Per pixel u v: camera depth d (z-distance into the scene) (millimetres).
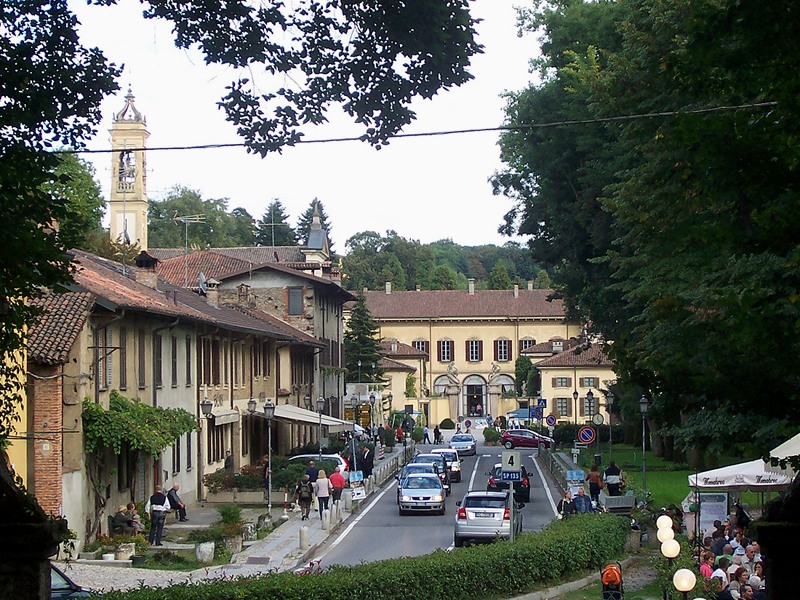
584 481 47625
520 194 57188
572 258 52438
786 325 9125
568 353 109875
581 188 50062
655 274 28641
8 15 11945
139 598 16453
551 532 27297
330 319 81000
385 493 51719
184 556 29953
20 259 10664
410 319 128375
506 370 127062
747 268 21250
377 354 100062
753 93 9406
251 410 45375
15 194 11258
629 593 25219
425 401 123438
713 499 30172
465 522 32438
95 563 27984
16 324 11414
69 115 12031
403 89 13406
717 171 9336
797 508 10188
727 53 9203
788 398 9344
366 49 13242
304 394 69500
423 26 12812
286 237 147375
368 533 36438
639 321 33750
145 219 90938
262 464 48344
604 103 30609
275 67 13281
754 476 26266
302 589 18062
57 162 11914
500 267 161000
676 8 26969
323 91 13531
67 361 28312
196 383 45156
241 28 13031
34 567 10141
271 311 71375
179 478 42281
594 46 45656
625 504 35562
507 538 31031
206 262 74938
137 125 89875
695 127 9273
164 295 44156
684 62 9367
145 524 35375
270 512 38125
